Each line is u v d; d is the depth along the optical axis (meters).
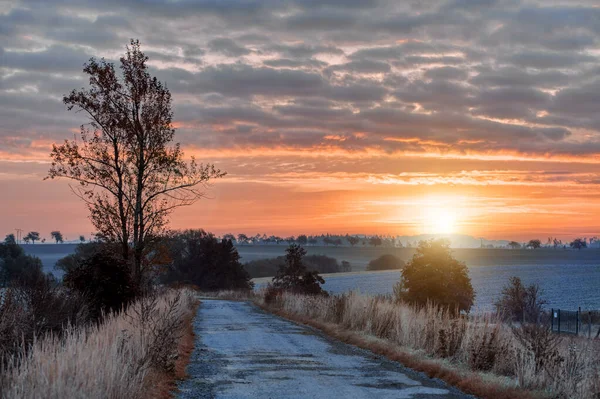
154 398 11.05
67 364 9.34
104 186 27.62
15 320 12.48
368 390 12.74
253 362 16.77
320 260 194.50
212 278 97.25
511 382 12.96
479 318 17.97
